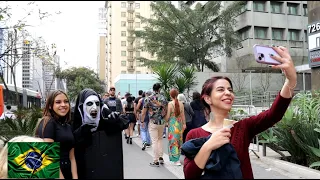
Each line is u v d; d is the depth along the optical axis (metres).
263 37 39.19
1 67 14.65
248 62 30.44
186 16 33.28
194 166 2.12
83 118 2.90
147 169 2.48
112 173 2.67
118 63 75.69
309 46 10.95
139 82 30.97
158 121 6.27
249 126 2.29
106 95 11.45
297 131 6.36
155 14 33.66
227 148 2.10
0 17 9.82
